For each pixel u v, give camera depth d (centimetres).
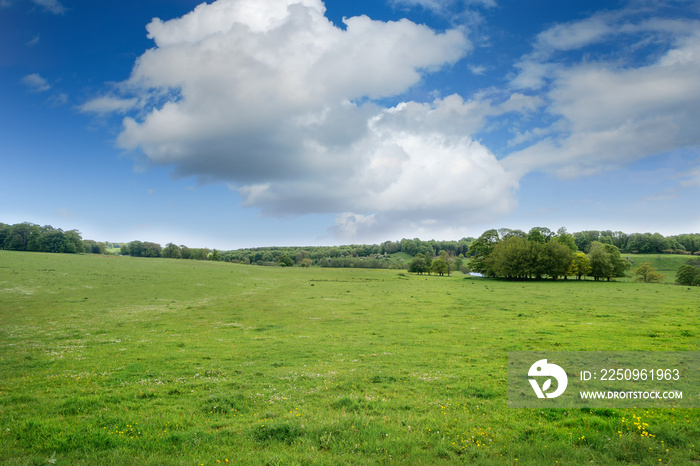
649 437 1037
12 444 1021
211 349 2536
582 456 955
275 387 1642
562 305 4994
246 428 1156
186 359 2228
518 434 1102
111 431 1120
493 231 12238
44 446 1008
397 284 9075
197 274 9894
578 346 2453
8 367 2025
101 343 2731
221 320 3947
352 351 2464
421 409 1338
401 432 1113
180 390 1590
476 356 2248
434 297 6141
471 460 956
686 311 4269
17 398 1463
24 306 4494
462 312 4438
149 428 1142
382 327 3459
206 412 1323
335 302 5578
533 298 5875
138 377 1823
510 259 10106
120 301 5234
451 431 1113
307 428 1116
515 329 3206
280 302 5581
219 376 1842
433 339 2838
